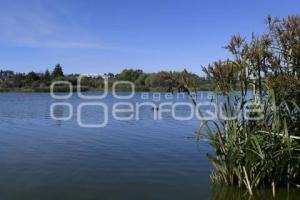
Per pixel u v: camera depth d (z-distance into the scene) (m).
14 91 134.12
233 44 12.55
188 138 24.45
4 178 14.84
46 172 15.78
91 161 17.80
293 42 12.34
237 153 12.41
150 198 12.49
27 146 21.92
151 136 25.56
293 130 12.24
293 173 12.70
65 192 13.16
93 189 13.48
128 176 15.09
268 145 12.07
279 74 12.34
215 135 13.34
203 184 13.84
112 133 27.23
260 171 12.37
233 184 13.07
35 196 12.74
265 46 12.47
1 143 23.03
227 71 12.65
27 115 43.19
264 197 12.06
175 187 13.56
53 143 22.95
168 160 17.81
